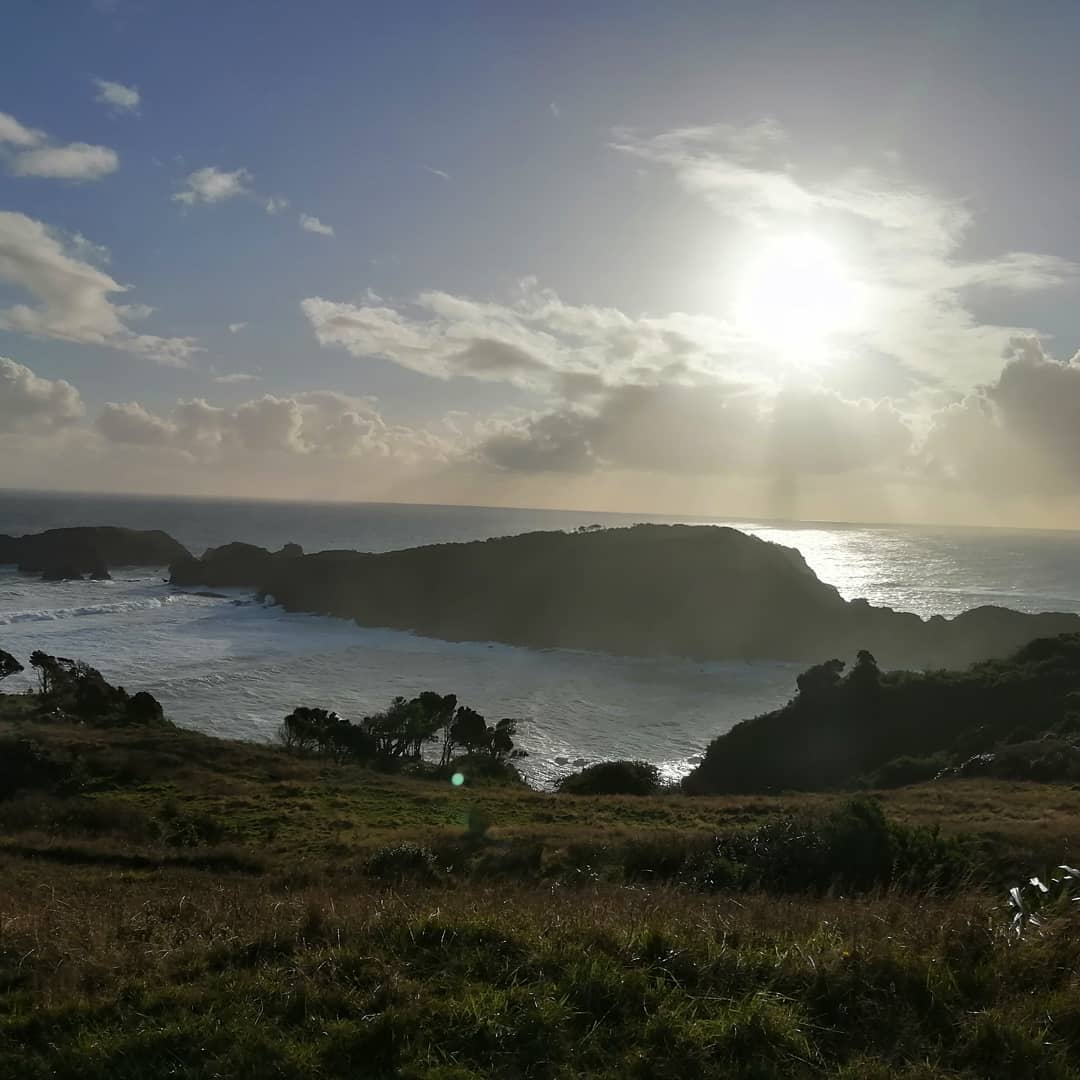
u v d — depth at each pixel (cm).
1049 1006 459
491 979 509
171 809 2523
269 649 10212
